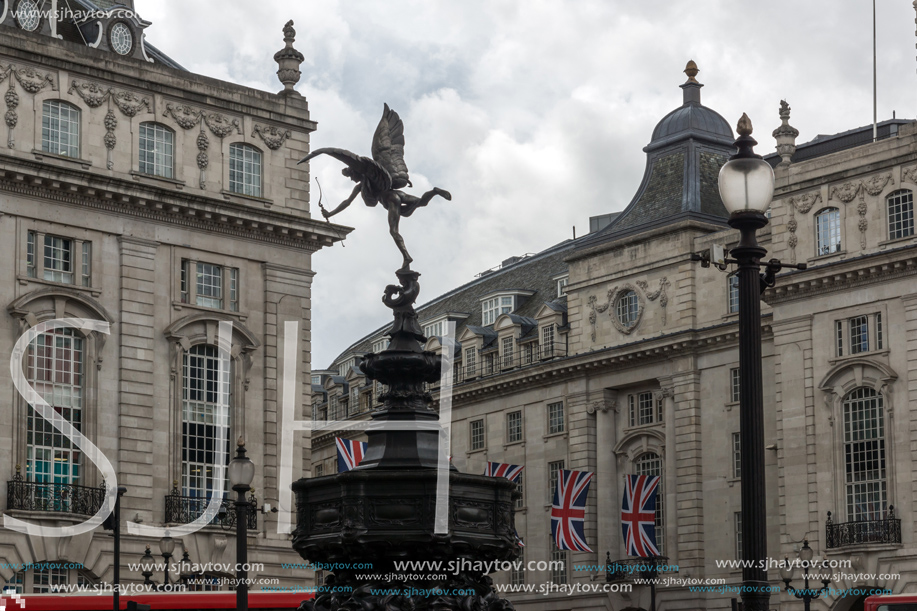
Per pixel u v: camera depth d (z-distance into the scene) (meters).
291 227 56.41
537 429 79.94
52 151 51.25
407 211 15.45
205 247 54.69
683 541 70.38
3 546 47.56
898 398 60.31
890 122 71.19
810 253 64.50
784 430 64.50
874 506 60.75
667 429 72.06
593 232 86.75
